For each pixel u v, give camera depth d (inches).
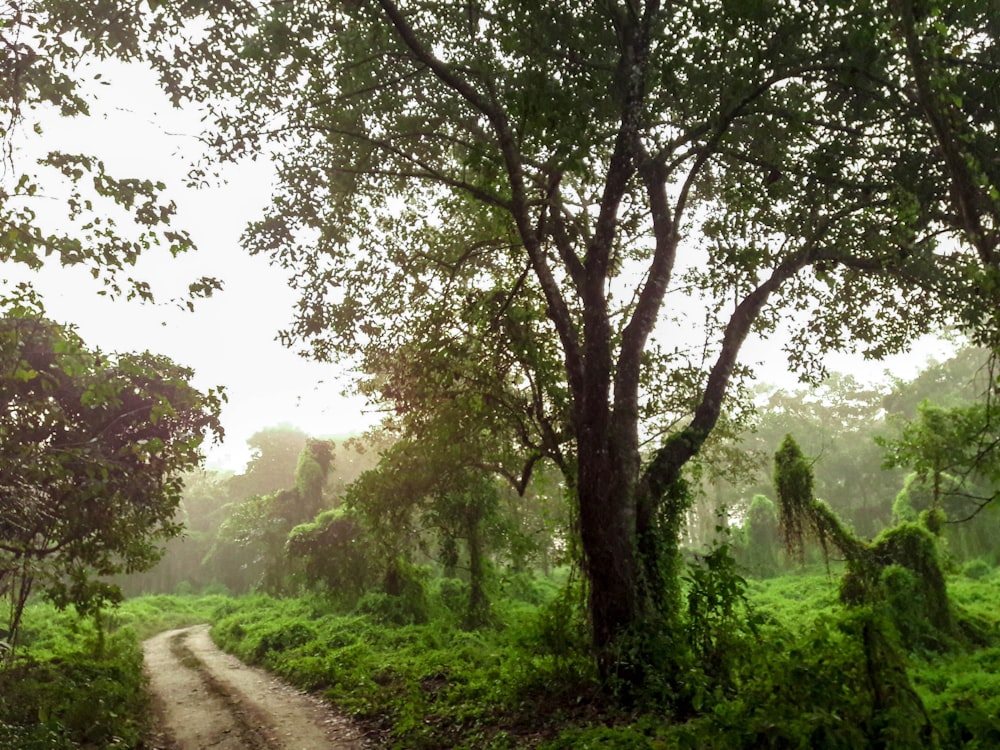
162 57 386.0
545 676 451.8
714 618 432.1
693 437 476.4
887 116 438.3
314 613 1079.6
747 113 425.1
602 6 423.8
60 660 564.4
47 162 266.8
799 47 398.6
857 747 213.0
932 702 399.5
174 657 868.0
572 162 384.5
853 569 810.2
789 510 850.1
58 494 471.2
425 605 992.9
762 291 501.4
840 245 502.3
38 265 281.9
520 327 544.7
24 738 345.4
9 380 396.8
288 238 505.0
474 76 450.0
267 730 432.8
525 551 813.2
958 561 1268.5
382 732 412.2
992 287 327.0
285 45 425.7
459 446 612.1
